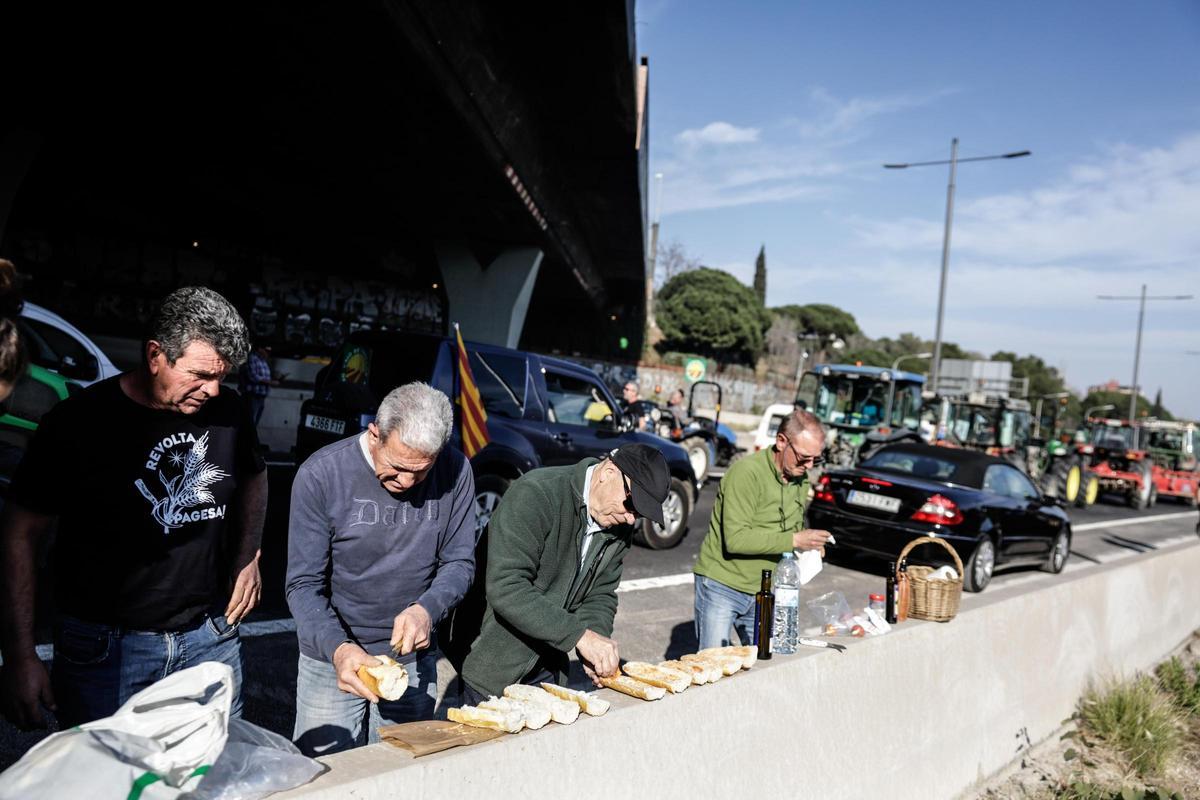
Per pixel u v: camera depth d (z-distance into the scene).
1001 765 4.82
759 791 3.02
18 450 6.27
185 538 2.28
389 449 2.42
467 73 11.20
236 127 13.67
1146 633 7.05
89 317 17.41
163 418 2.24
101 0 8.60
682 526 9.52
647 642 5.90
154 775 1.56
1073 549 12.95
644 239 26.34
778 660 3.27
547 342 40.97
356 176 16.41
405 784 1.91
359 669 2.26
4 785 1.47
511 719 2.21
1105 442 25.86
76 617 2.20
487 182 15.73
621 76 12.51
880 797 3.75
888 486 8.91
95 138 14.62
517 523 2.68
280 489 9.41
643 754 2.54
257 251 20.88
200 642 2.39
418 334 7.14
